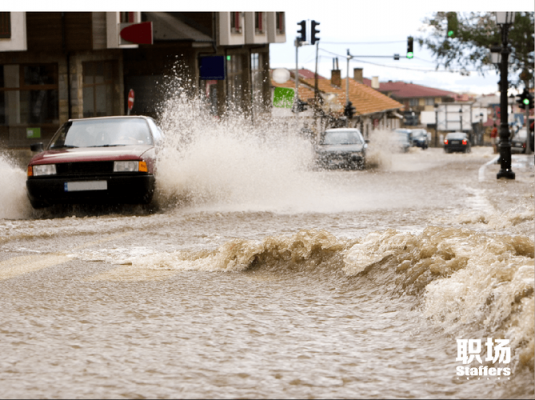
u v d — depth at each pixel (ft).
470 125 350.23
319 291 26.76
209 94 179.63
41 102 140.97
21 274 31.17
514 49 245.86
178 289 27.58
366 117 330.13
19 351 19.44
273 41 215.72
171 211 59.98
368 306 24.00
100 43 140.36
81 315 23.48
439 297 21.45
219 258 32.32
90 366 18.01
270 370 17.56
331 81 349.00
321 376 17.07
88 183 57.62
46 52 140.15
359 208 60.80
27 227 47.67
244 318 22.88
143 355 18.89
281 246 31.42
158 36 159.22
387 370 17.42
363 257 28.25
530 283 17.92
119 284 28.66
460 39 244.63
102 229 46.73
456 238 25.73
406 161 186.91
